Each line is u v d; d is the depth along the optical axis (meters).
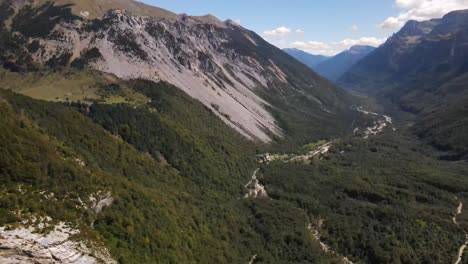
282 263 143.00
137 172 149.38
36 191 90.06
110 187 110.44
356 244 161.75
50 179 95.38
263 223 168.62
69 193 96.00
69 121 146.12
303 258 148.38
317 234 169.75
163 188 150.25
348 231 169.12
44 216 84.94
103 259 87.44
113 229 98.00
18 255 78.31
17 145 97.12
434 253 156.25
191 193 167.88
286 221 171.00
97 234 91.94
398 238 165.75
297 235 159.38
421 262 153.00
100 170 121.50
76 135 140.88
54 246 81.75
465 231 174.50
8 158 91.94
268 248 150.25
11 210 82.38
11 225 79.50
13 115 114.06
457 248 162.12
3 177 88.50
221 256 127.62
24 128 111.69
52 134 128.50
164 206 125.88
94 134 152.88
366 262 153.62
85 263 84.38
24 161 94.31
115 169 139.00
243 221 166.25
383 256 152.38
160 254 103.81
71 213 91.12
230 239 145.62
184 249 114.50
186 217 133.12
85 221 93.12
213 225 145.50
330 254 154.75
